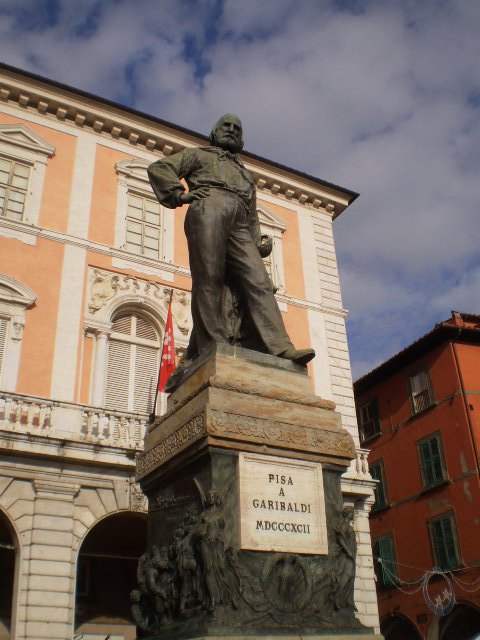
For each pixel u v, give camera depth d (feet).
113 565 53.01
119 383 53.78
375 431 87.04
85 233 57.47
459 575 68.80
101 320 54.29
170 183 16.44
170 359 51.47
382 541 80.94
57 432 45.62
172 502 13.43
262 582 11.76
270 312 15.69
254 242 16.84
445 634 72.59
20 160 57.57
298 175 73.15
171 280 59.67
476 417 73.15
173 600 12.10
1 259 52.16
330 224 75.56
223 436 12.48
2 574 46.88
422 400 79.87
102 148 62.49
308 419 13.79
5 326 50.21
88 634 49.75
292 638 11.31
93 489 45.88
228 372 13.82
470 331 76.43
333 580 12.59
